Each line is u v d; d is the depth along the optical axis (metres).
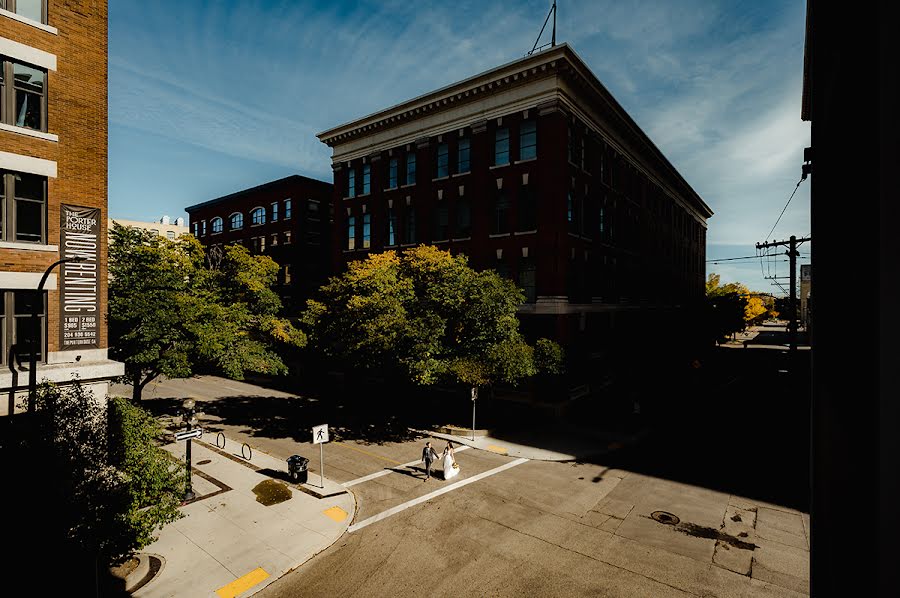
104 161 16.92
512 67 29.08
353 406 29.92
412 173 35.81
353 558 11.76
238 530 13.09
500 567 11.29
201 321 23.94
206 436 23.08
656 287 47.22
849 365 2.00
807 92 9.12
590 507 14.61
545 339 25.34
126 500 9.34
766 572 11.01
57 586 9.25
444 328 22.47
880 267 1.42
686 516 13.95
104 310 16.86
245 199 54.59
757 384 36.97
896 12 1.42
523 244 29.47
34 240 15.48
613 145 37.12
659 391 33.62
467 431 23.17
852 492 1.93
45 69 15.66
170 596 10.16
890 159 1.41
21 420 10.08
